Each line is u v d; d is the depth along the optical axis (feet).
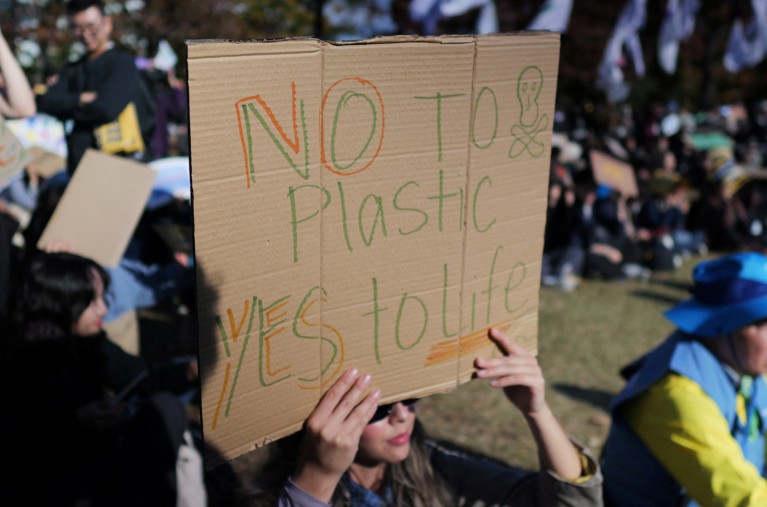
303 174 3.97
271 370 4.16
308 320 4.24
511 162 4.91
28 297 7.55
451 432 14.99
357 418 4.44
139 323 18.01
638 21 40.50
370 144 4.19
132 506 6.79
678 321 6.95
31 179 18.01
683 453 6.38
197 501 6.98
